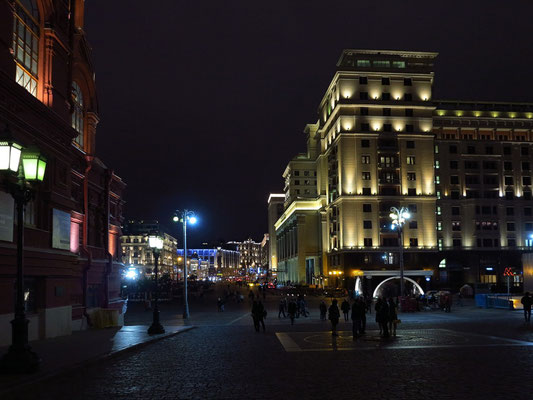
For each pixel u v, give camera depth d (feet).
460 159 333.21
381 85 319.88
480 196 332.60
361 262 304.50
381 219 310.04
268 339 77.51
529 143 338.13
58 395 35.88
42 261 70.38
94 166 105.09
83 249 95.50
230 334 87.30
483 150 335.26
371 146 314.55
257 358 55.01
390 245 309.01
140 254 561.02
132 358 55.36
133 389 37.91
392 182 312.09
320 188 377.30
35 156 43.65
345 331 92.63
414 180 315.58
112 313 99.86
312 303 220.02
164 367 48.65
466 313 142.10
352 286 301.02
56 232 76.23
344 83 318.04
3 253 59.57
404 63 325.42
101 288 108.27
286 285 425.28
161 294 274.57
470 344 66.33
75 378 42.60
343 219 308.40
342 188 311.06
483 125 335.47
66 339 70.64
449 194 331.16
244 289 440.45
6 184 43.73
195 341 74.54
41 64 75.72
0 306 59.93
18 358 42.24
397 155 315.58
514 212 333.83
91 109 104.99
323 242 369.30
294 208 432.66
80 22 98.58
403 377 41.91
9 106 62.08
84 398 34.91
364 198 309.42
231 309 181.06
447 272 324.80
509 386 37.91
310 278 413.59
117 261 123.54
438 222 328.49
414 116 319.68
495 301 157.89
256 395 35.45
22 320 43.09
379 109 317.63
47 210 74.28
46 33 76.23
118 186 124.67
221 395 35.60
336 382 39.96
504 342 68.44
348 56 322.96
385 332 76.79
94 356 52.44
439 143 332.19
